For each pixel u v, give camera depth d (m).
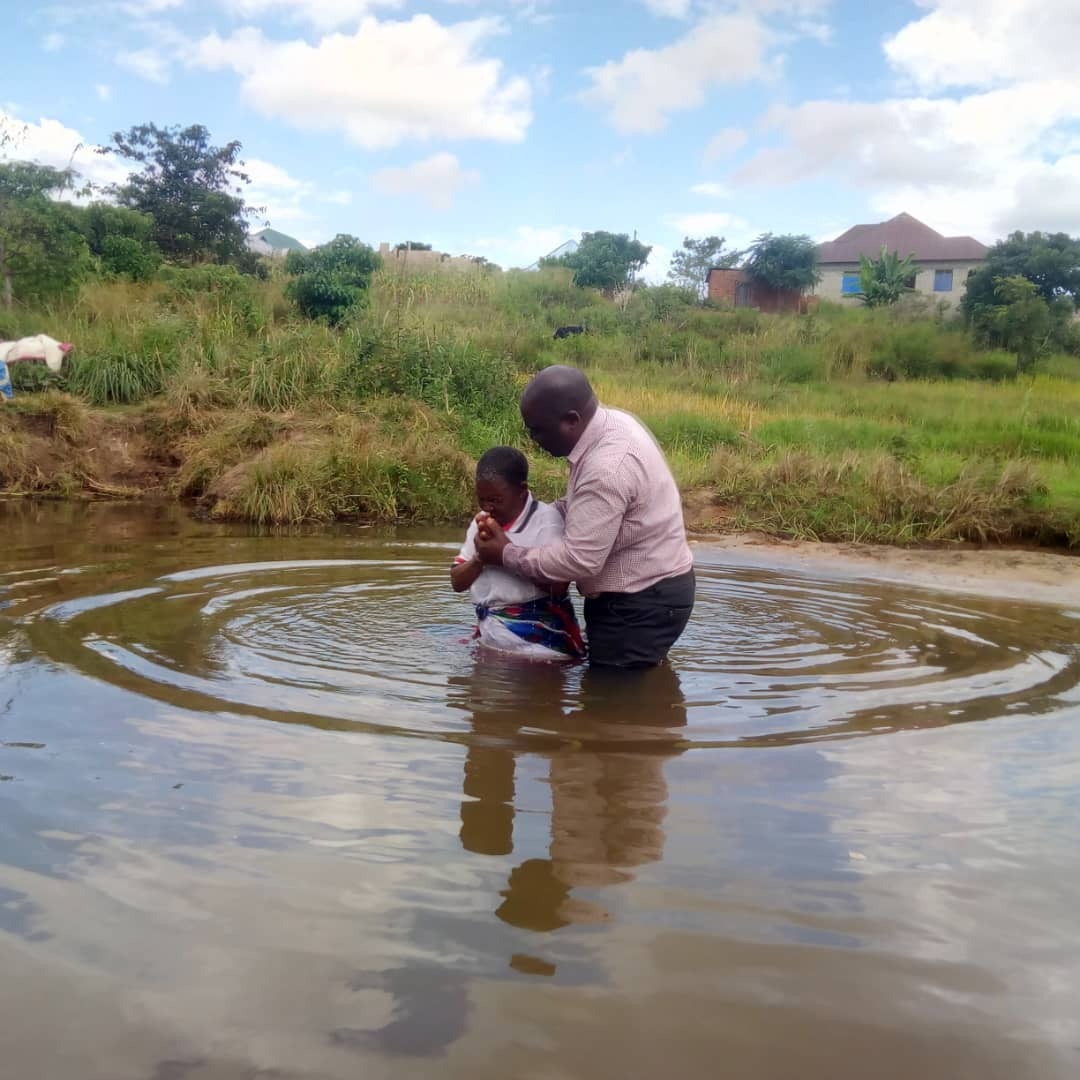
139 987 1.77
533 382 3.98
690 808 2.62
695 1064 1.60
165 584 5.48
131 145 30.36
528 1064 1.59
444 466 10.32
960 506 9.48
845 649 4.57
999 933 2.03
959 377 21.94
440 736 3.13
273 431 11.26
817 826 2.53
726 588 6.28
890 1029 1.71
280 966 1.85
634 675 3.97
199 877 2.17
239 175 31.38
